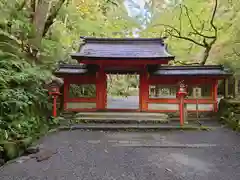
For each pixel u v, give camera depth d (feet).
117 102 48.19
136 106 38.78
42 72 26.55
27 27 26.48
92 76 32.17
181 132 24.11
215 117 31.07
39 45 30.58
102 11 47.62
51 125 25.86
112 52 29.84
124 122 27.84
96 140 20.33
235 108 28.50
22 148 15.90
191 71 30.71
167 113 31.50
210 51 41.45
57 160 14.78
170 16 41.98
